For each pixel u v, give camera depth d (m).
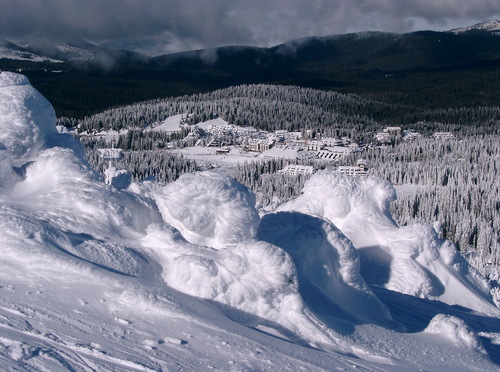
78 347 9.38
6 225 13.22
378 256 22.89
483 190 116.25
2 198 15.40
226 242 15.00
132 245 14.50
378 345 13.45
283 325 12.98
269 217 17.47
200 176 14.93
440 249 23.62
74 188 15.74
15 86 17.72
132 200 16.16
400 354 13.25
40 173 16.78
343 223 23.36
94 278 12.41
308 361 11.00
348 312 15.53
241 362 10.16
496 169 144.75
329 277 16.84
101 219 15.04
